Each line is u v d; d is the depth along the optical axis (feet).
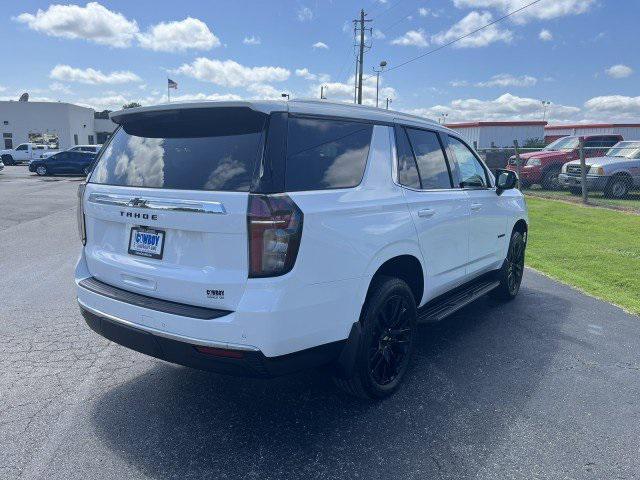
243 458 9.80
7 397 12.07
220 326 9.13
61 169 101.76
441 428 10.90
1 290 20.77
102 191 11.21
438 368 13.89
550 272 24.67
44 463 9.58
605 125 127.95
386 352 12.03
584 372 13.67
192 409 11.62
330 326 10.14
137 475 9.27
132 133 11.59
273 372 9.44
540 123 125.18
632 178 48.80
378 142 12.06
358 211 10.67
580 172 49.57
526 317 18.25
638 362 14.34
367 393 11.67
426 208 13.07
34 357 14.34
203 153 10.02
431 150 14.34
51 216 43.14
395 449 10.13
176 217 9.70
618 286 22.63
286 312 9.23
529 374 13.55
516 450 10.12
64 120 196.24
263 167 9.25
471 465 9.64
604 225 36.42
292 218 9.18
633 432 10.79
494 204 17.44
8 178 95.25
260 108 9.50
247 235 9.02
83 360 14.17
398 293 11.94
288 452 10.00
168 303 9.95
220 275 9.29
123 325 10.41
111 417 11.24
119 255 11.02
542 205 46.32
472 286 17.17
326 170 10.37
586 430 10.84
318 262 9.66
